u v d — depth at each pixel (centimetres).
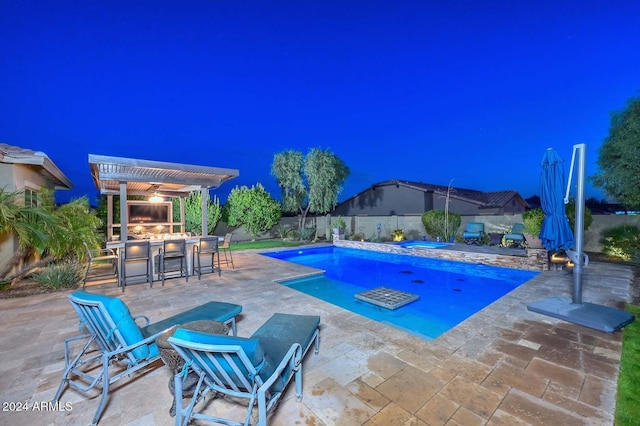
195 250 792
